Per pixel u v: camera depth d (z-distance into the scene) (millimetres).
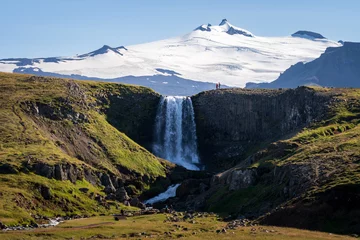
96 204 161125
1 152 168250
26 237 108312
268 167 155750
